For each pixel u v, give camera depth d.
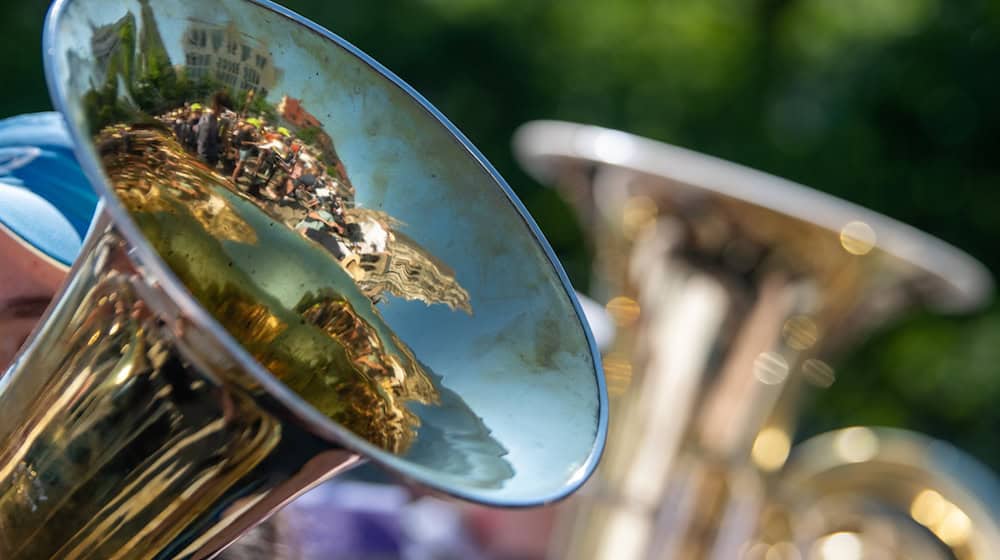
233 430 1.46
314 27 1.83
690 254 3.51
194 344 1.42
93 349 1.51
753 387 3.47
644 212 3.55
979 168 8.03
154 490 1.53
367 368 1.81
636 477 3.39
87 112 1.53
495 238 1.87
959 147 8.01
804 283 3.51
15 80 6.72
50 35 1.46
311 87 1.83
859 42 8.09
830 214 3.43
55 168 2.13
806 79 8.21
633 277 3.56
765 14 8.52
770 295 3.49
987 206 8.03
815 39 8.20
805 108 8.17
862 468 3.88
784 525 3.66
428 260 1.86
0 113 6.66
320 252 1.83
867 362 8.00
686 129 7.95
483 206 1.88
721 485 3.42
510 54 7.50
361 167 1.86
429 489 1.44
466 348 1.81
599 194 3.63
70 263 2.06
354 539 3.79
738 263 3.49
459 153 1.89
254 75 1.78
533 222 1.87
